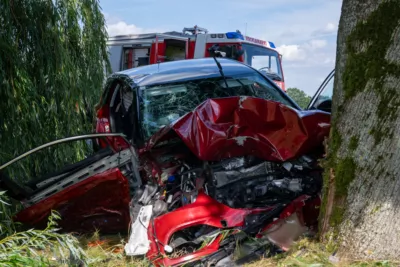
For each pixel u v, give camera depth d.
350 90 3.33
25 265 3.30
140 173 4.65
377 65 3.20
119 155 4.70
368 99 3.24
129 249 4.01
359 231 3.30
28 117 5.99
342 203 3.38
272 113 4.12
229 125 4.14
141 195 4.48
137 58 14.59
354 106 3.31
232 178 4.25
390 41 3.15
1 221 4.73
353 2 3.32
